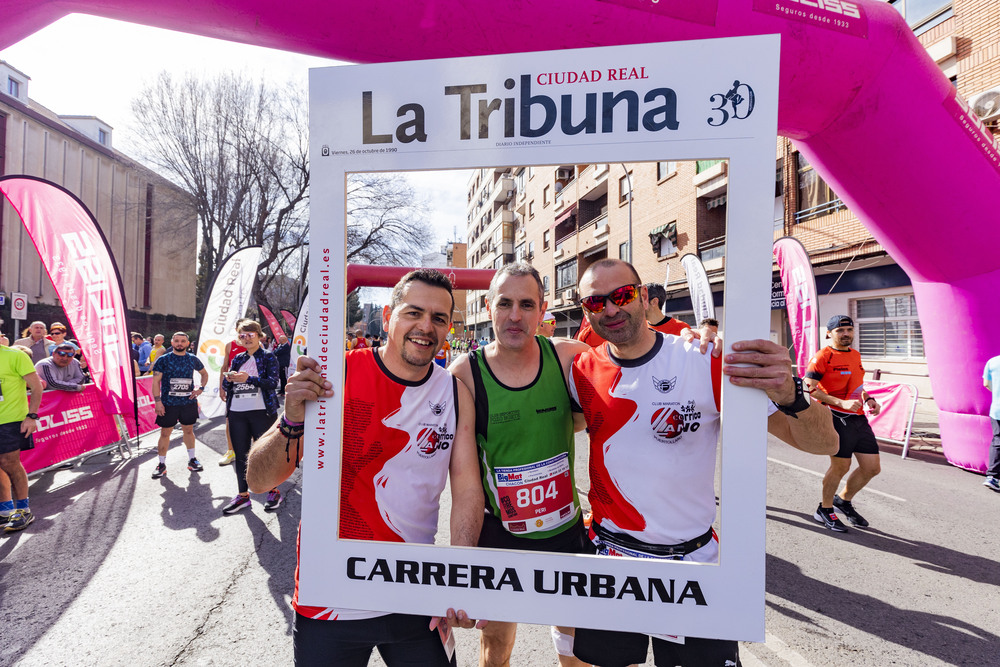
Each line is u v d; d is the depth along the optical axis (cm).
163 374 499
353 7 265
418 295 132
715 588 108
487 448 154
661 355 139
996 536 340
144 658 208
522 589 115
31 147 2136
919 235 445
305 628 125
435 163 119
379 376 135
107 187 2480
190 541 333
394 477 133
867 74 331
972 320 479
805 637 224
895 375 849
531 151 116
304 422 124
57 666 203
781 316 888
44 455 509
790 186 979
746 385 108
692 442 135
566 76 114
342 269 122
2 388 352
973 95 729
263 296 1952
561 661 159
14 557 308
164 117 1759
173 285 2934
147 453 607
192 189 1861
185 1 260
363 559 120
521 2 272
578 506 163
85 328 558
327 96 122
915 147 370
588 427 148
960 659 207
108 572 287
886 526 358
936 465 534
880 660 207
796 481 470
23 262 2111
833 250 891
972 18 732
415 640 129
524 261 155
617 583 112
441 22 272
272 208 1884
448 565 118
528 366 155
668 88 111
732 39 108
